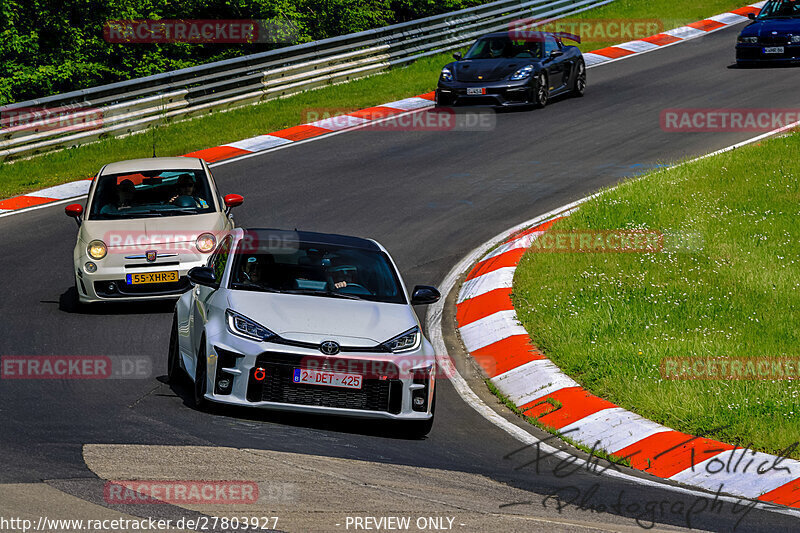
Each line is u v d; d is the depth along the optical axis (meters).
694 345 36.16
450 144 72.69
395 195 60.84
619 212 52.62
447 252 50.94
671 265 45.16
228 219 44.38
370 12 124.62
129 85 78.06
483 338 39.75
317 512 21.14
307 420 29.48
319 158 69.94
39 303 42.22
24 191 63.44
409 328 29.48
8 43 104.12
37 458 23.70
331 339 27.92
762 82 86.81
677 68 95.94
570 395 33.19
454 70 80.62
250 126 79.56
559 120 78.31
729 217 51.12
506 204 58.59
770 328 38.09
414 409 28.73
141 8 114.38
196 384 29.22
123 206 43.06
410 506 22.22
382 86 92.69
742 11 125.94
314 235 33.91
